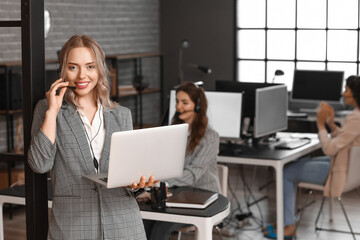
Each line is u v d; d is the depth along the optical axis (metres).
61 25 6.61
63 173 2.24
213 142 3.84
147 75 8.17
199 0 8.05
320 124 4.74
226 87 5.45
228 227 5.12
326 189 4.65
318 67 7.54
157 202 3.14
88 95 2.32
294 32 7.62
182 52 8.23
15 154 2.35
